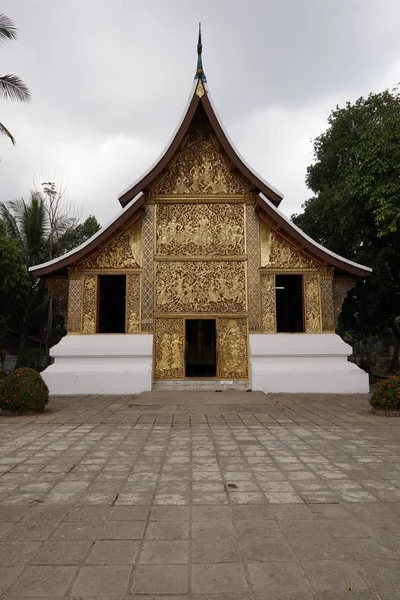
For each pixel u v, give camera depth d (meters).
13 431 7.63
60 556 3.14
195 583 2.78
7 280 18.30
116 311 14.05
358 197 13.65
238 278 14.05
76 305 13.85
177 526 3.63
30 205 24.61
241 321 13.92
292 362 13.42
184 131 13.78
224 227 14.26
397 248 15.11
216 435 7.26
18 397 9.37
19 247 20.02
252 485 4.66
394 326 18.28
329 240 17.48
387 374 24.44
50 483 4.78
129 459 5.75
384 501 4.18
